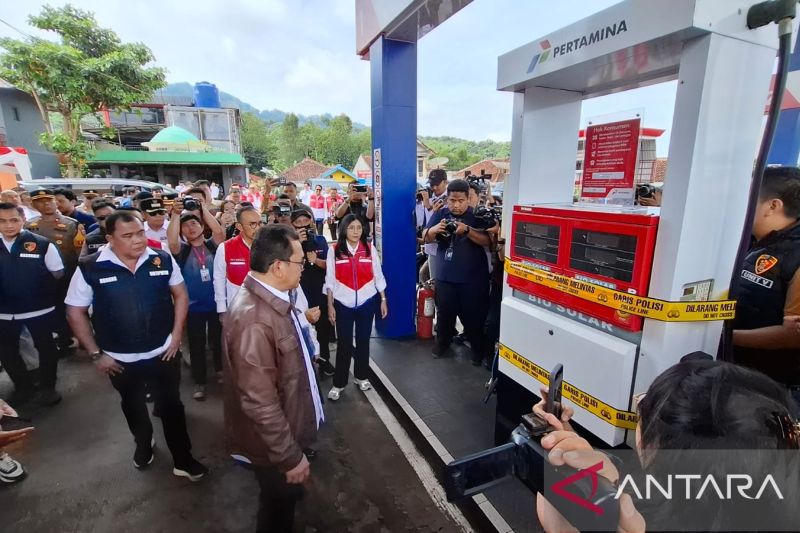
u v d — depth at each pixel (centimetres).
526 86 195
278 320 150
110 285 213
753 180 125
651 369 140
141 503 222
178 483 237
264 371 144
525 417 88
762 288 154
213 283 321
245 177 2003
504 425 217
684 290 135
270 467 153
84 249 391
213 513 216
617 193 189
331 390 324
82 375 372
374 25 370
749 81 130
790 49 113
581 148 342
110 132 1622
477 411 291
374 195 429
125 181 867
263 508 159
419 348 405
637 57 146
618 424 149
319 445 270
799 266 144
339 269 310
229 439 158
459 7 305
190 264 323
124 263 217
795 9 111
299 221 360
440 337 379
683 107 127
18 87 1341
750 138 136
